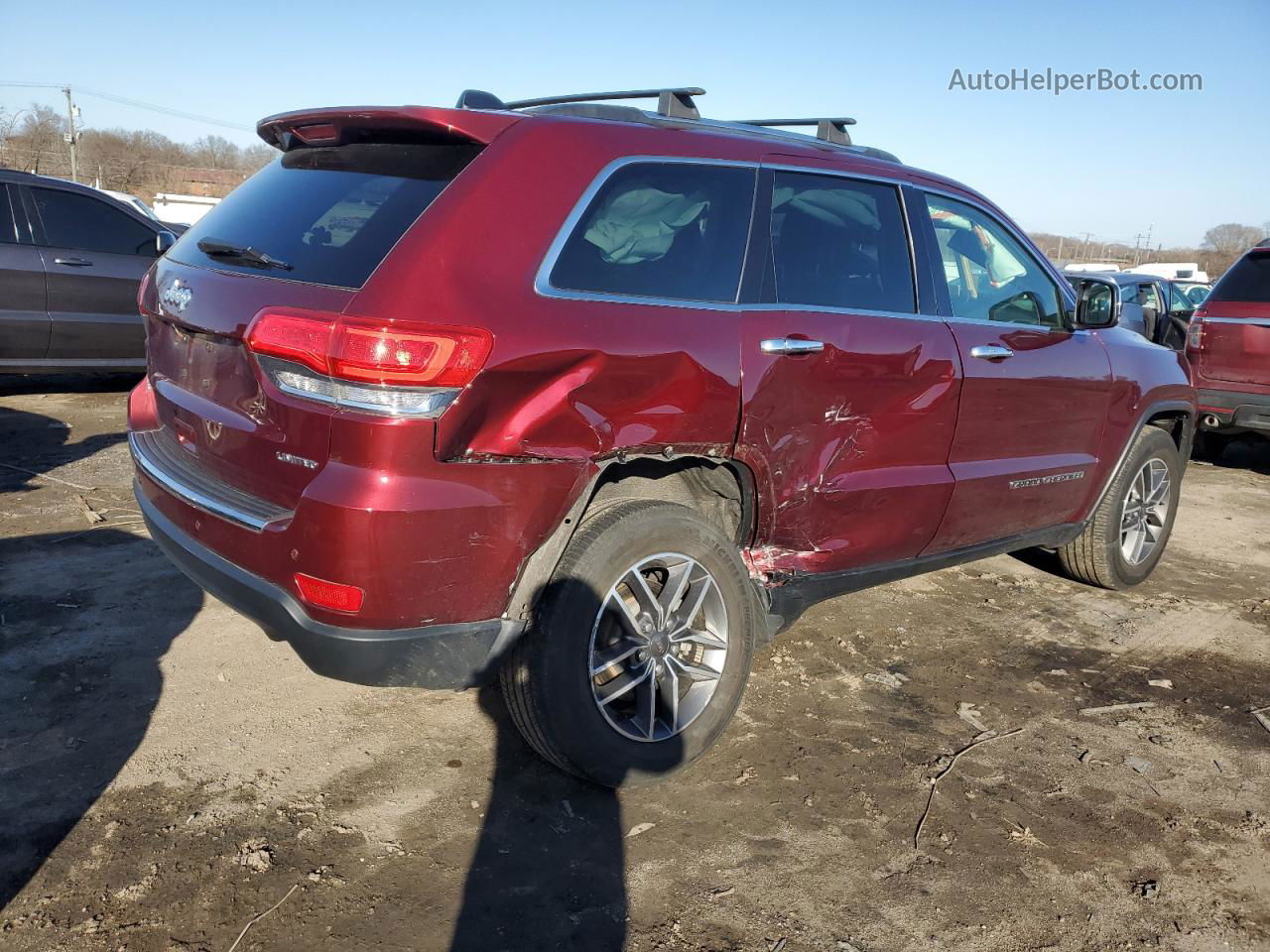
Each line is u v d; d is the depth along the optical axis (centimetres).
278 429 244
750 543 316
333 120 280
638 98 332
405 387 227
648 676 282
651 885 249
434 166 264
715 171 301
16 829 255
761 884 251
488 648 255
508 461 244
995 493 386
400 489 229
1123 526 488
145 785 278
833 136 367
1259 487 789
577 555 266
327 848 255
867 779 304
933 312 357
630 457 270
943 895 251
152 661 352
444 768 297
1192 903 254
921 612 457
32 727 304
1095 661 409
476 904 238
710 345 280
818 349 305
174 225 1018
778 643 407
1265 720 363
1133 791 307
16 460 604
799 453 309
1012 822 286
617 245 273
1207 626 459
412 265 235
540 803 281
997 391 374
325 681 347
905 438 343
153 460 295
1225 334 775
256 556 247
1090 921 245
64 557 444
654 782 289
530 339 243
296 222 274
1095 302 414
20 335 759
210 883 239
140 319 818
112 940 219
